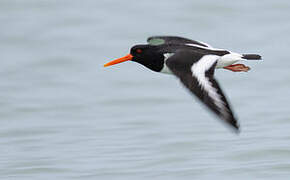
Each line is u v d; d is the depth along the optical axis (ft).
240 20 79.30
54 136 46.60
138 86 60.90
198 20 79.66
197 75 28.58
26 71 65.62
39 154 42.06
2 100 56.80
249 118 48.96
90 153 41.75
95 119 51.34
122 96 58.08
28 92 59.52
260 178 36.09
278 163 38.11
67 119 51.57
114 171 37.88
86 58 68.90
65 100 57.11
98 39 74.54
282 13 81.15
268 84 58.85
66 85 61.62
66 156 41.29
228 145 41.96
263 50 68.49
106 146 43.16
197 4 84.43
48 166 39.37
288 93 55.88
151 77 63.36
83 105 55.67
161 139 44.09
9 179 37.52
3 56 70.49
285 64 63.77
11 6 87.51
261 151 40.27
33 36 76.33
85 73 65.00
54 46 72.79
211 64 29.19
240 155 39.75
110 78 63.36
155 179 36.40
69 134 46.96
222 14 81.56
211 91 27.68
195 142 43.01
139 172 37.68
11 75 64.44
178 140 43.60
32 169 39.01
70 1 89.51
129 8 85.66
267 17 79.92
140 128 47.80
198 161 39.14
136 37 74.79
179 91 59.00
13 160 40.91
